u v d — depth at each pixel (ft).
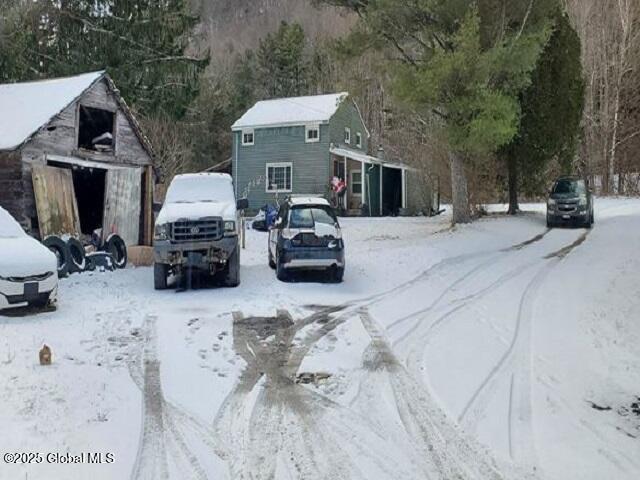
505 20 59.57
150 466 14.84
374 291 37.78
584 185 67.41
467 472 14.76
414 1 56.18
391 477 14.44
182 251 38.24
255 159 107.76
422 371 22.47
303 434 16.90
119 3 92.53
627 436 16.96
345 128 109.91
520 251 51.98
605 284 36.58
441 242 55.77
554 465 15.20
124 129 61.21
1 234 33.83
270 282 40.83
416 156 108.27
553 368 22.66
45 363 22.31
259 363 23.40
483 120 55.21
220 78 168.14
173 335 27.32
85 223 64.23
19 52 80.69
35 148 49.52
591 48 125.08
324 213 41.93
